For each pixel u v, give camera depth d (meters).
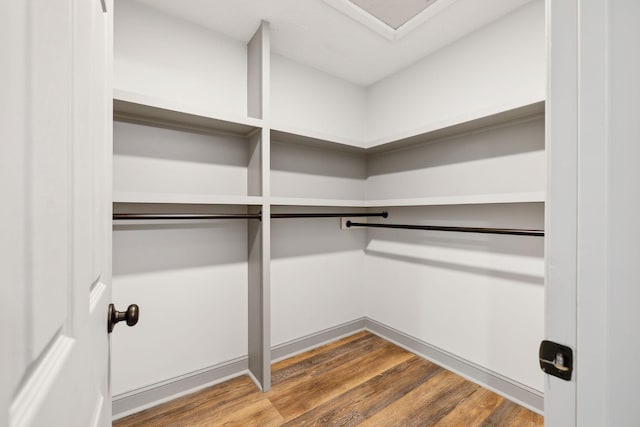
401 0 1.40
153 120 1.40
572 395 0.41
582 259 0.40
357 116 2.27
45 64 0.27
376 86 2.23
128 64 1.37
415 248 1.94
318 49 1.80
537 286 1.37
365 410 1.36
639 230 0.39
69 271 0.35
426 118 1.87
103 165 0.57
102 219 0.56
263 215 1.51
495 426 1.26
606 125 0.38
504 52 1.48
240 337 1.70
